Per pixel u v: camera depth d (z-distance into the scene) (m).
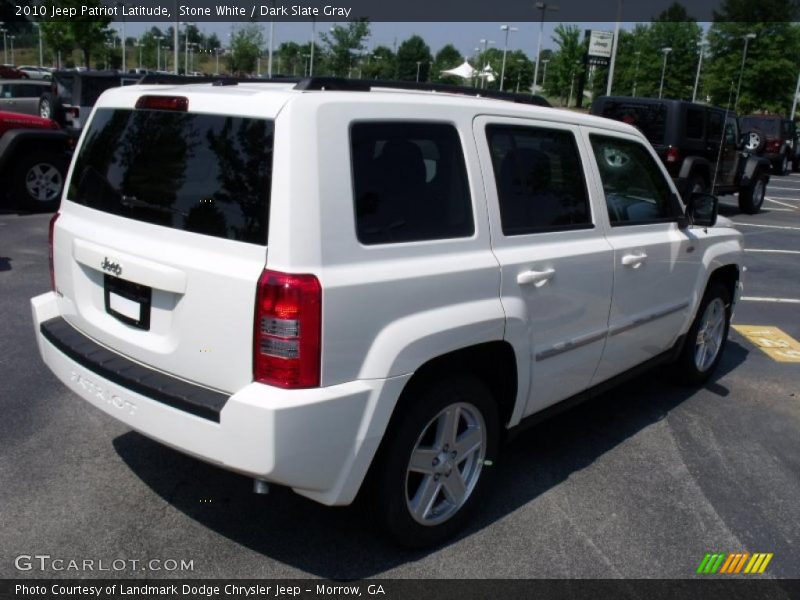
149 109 3.16
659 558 3.37
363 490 3.09
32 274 7.57
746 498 3.96
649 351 4.71
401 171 2.96
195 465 3.90
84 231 3.30
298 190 2.62
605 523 3.62
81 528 3.30
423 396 3.07
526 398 3.61
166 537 3.27
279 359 2.62
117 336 3.11
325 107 2.71
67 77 15.06
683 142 13.33
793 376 6.02
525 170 3.56
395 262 2.89
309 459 2.69
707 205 4.81
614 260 4.04
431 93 3.44
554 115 3.81
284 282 2.58
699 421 4.96
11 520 3.32
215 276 2.71
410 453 3.07
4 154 10.94
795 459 4.48
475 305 3.18
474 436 3.39
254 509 3.53
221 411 2.66
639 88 49.56
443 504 3.38
